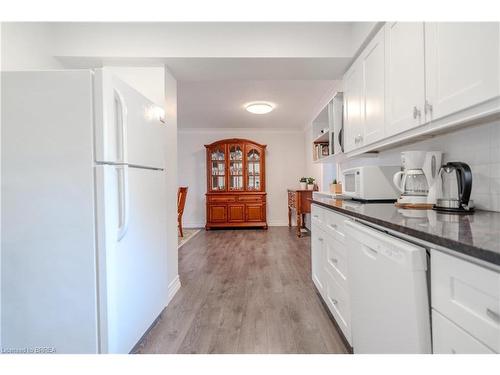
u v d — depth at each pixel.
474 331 0.61
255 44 2.06
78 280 1.21
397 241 0.88
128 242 1.40
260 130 5.90
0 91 1.19
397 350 0.86
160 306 1.86
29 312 1.21
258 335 1.63
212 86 3.34
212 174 5.54
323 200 2.16
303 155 5.91
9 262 1.20
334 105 2.41
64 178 1.20
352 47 2.03
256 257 3.37
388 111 1.50
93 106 1.20
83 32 2.05
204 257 3.40
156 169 1.79
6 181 1.20
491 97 0.87
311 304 2.04
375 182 1.89
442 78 1.08
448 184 1.40
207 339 1.59
